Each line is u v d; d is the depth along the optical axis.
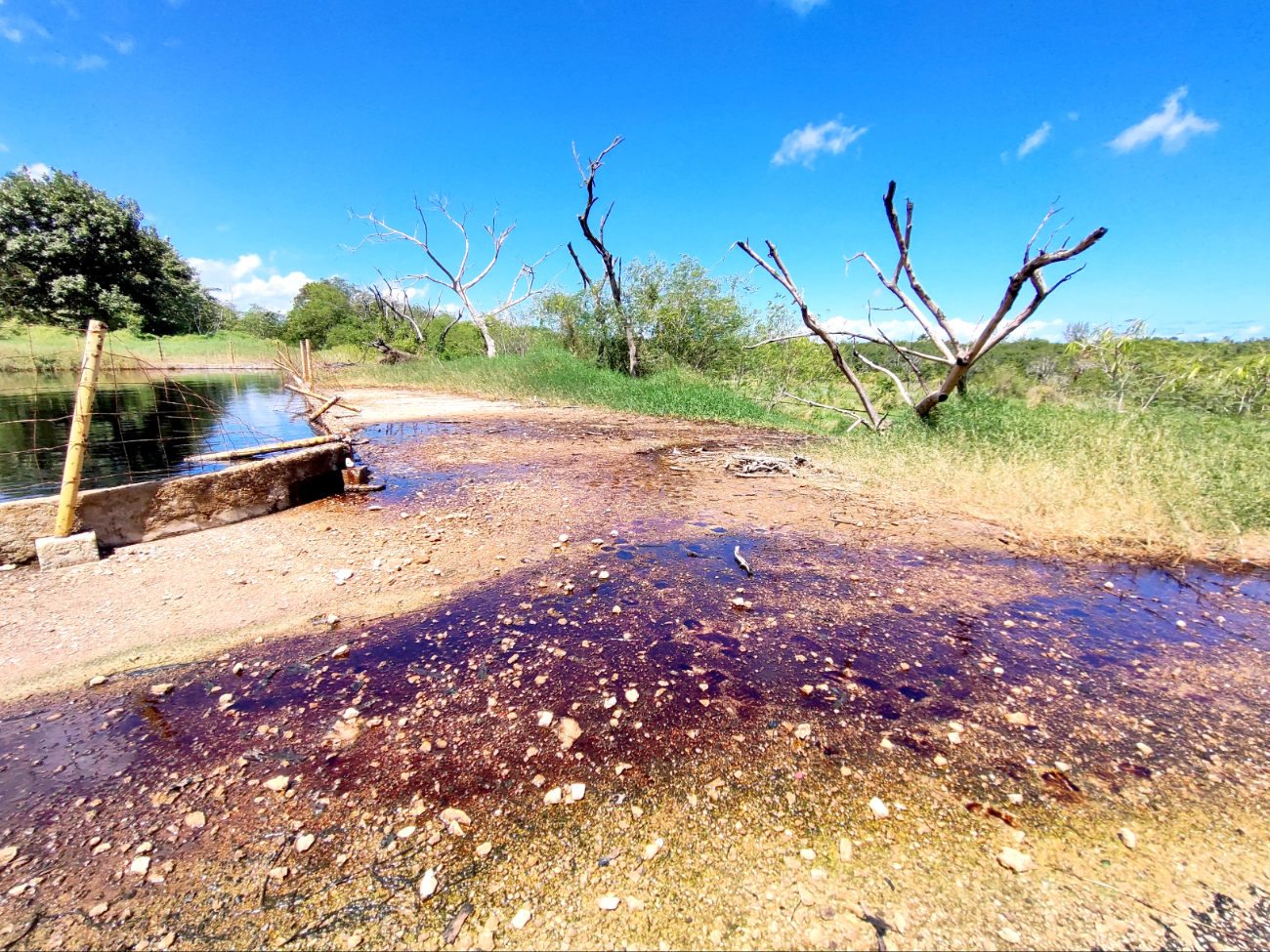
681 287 15.23
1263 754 1.99
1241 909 1.41
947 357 7.29
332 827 1.66
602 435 9.20
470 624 2.87
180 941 1.34
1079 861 1.55
